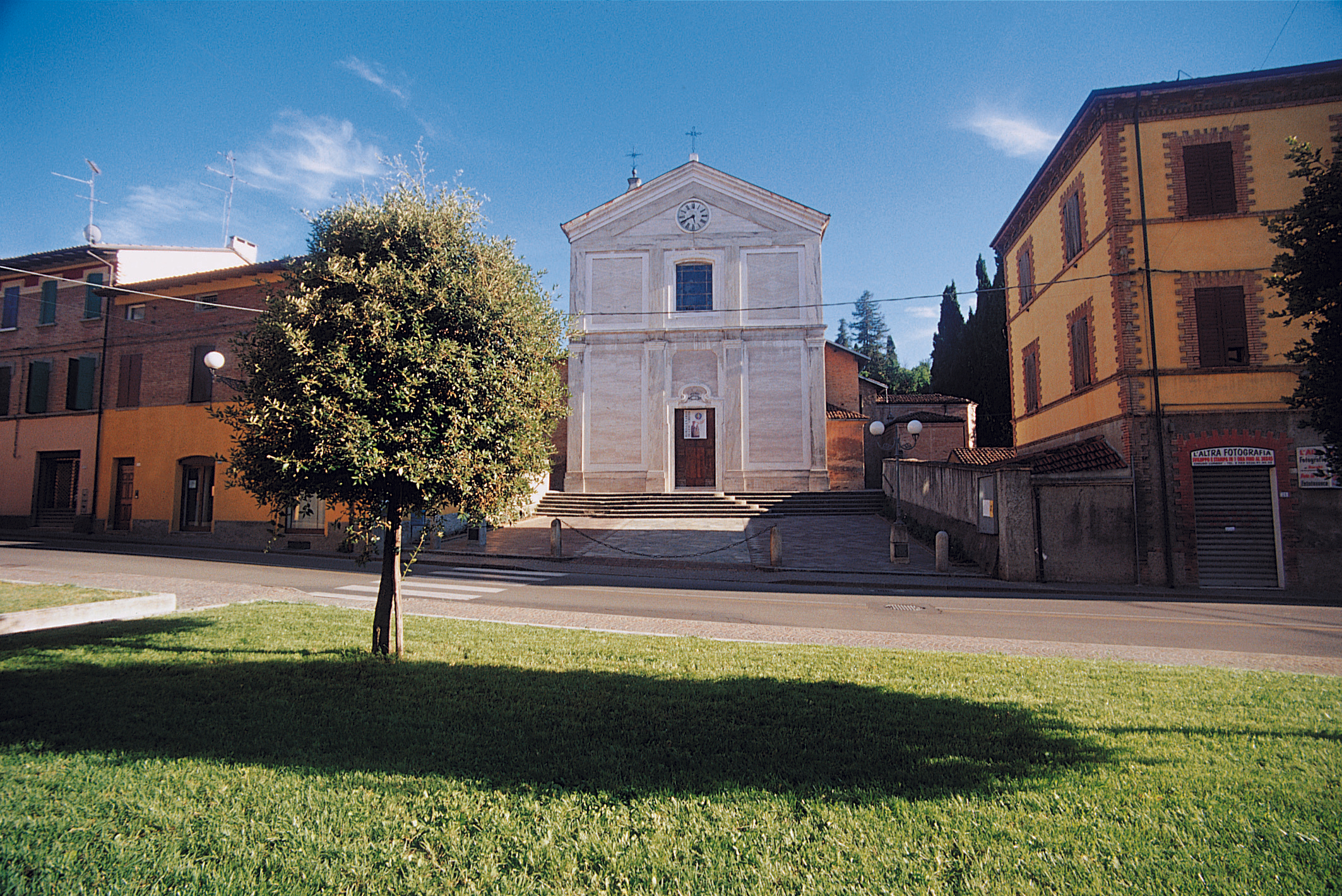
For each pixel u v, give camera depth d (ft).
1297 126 55.36
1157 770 14.66
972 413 129.08
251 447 23.39
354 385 21.56
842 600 44.27
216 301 83.41
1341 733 17.12
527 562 64.44
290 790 13.50
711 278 102.68
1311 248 25.59
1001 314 131.75
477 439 23.67
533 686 20.93
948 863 11.12
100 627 30.53
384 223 24.52
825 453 97.40
